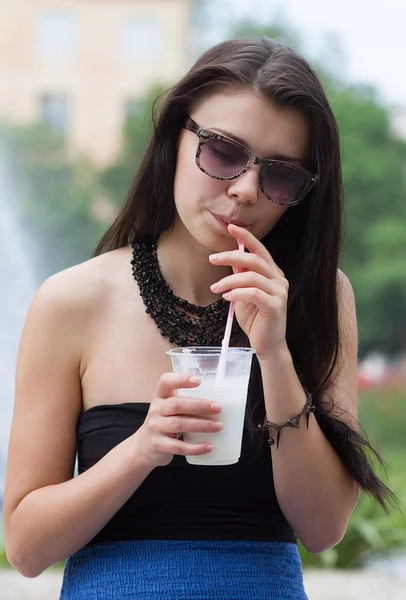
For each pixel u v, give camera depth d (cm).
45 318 229
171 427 197
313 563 695
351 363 254
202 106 223
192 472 221
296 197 224
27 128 3431
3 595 565
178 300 236
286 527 234
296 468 223
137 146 3294
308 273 242
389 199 3059
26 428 225
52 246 3117
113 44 4031
